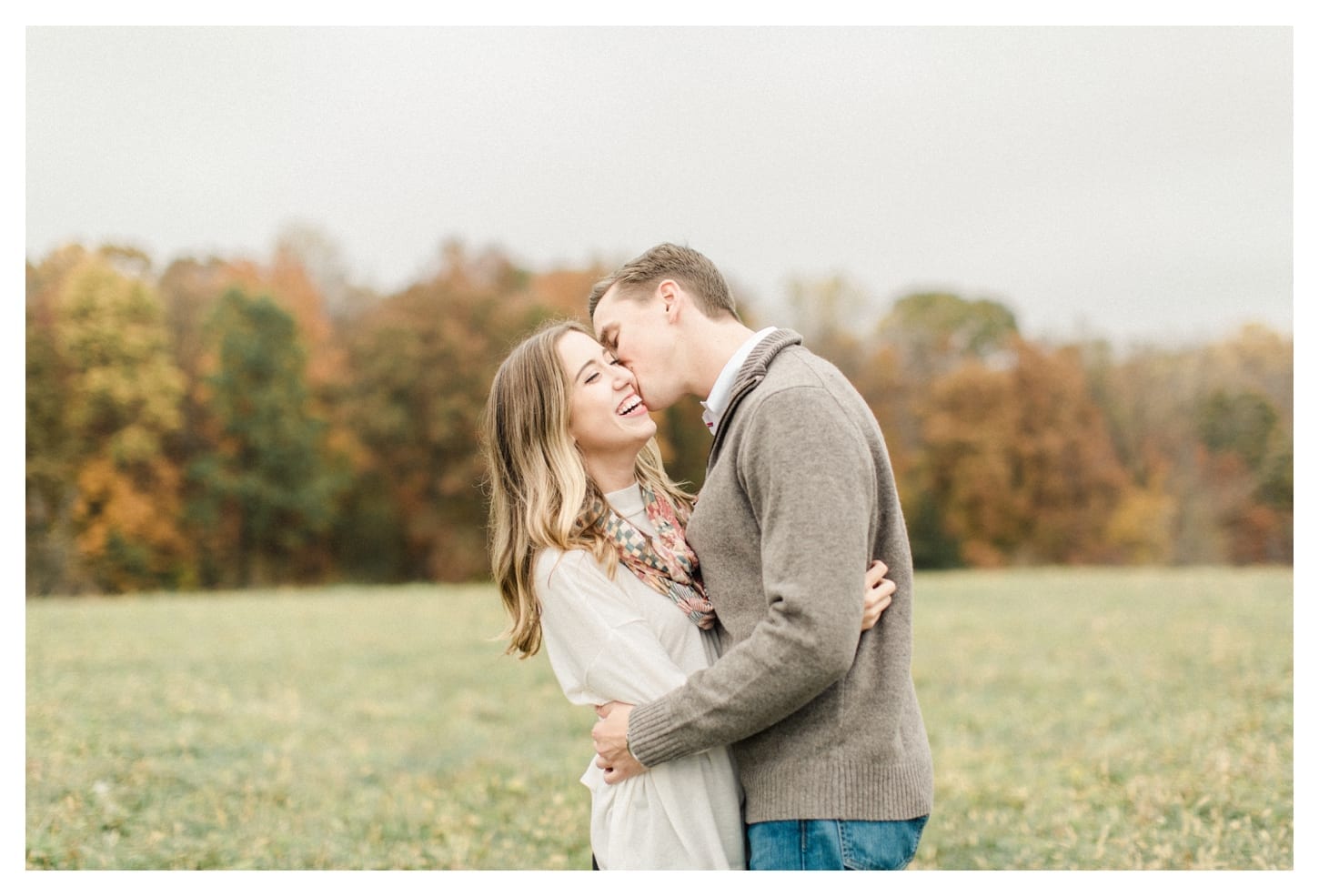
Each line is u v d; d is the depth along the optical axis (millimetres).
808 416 2332
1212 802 4887
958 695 7445
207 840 4871
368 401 30453
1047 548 30469
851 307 32875
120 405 28828
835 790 2383
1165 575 17047
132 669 9078
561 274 32656
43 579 27438
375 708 7727
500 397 2709
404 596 16906
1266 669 7719
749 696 2260
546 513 2576
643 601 2559
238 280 31188
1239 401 30750
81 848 4707
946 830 4789
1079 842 4578
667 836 2471
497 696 8133
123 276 29797
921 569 30328
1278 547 29922
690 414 25891
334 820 5180
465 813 5293
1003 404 31000
